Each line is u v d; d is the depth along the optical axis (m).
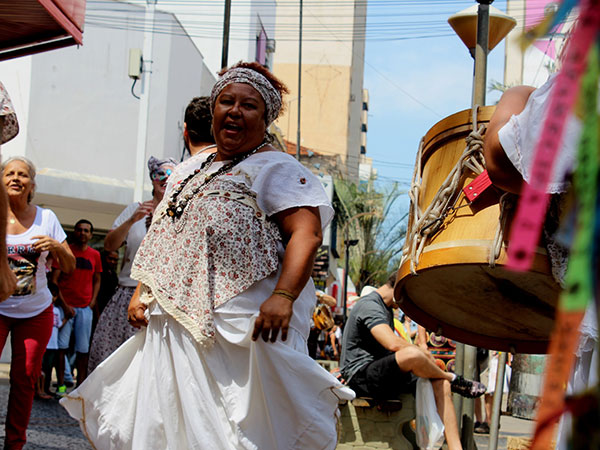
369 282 47.75
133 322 3.36
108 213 21.84
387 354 5.88
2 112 4.24
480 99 6.27
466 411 6.00
